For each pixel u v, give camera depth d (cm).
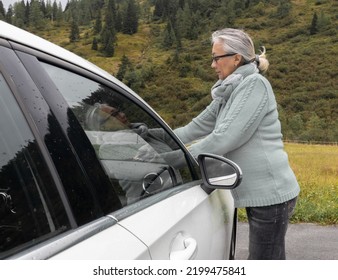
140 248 146
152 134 213
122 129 188
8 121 125
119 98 194
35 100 134
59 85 151
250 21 16338
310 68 11412
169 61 13038
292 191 273
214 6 18538
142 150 198
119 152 179
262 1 17612
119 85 198
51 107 140
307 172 1764
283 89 10725
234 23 16425
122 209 158
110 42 15625
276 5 17312
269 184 265
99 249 132
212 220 229
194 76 12300
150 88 11894
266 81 262
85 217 137
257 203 266
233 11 16938
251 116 252
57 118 140
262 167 263
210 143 252
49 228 125
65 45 16638
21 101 129
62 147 137
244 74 270
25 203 123
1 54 129
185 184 226
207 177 237
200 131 324
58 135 138
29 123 129
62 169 134
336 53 12088
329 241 518
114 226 146
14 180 124
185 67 12481
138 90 11775
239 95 257
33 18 18900
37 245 120
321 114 9256
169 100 11144
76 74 165
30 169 126
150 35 17450
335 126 8494
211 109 319
